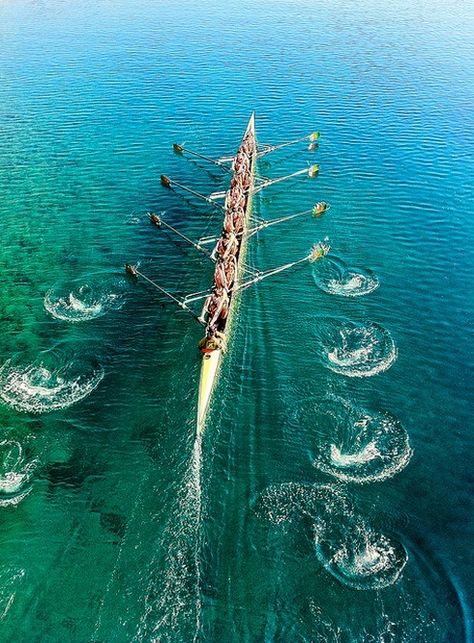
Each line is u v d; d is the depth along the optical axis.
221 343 35.41
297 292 42.47
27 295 42.66
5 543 25.89
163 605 23.45
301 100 82.38
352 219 52.50
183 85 88.75
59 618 23.22
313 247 48.38
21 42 112.88
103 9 144.00
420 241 48.84
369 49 108.25
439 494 27.98
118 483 28.48
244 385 33.88
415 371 35.38
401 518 26.78
